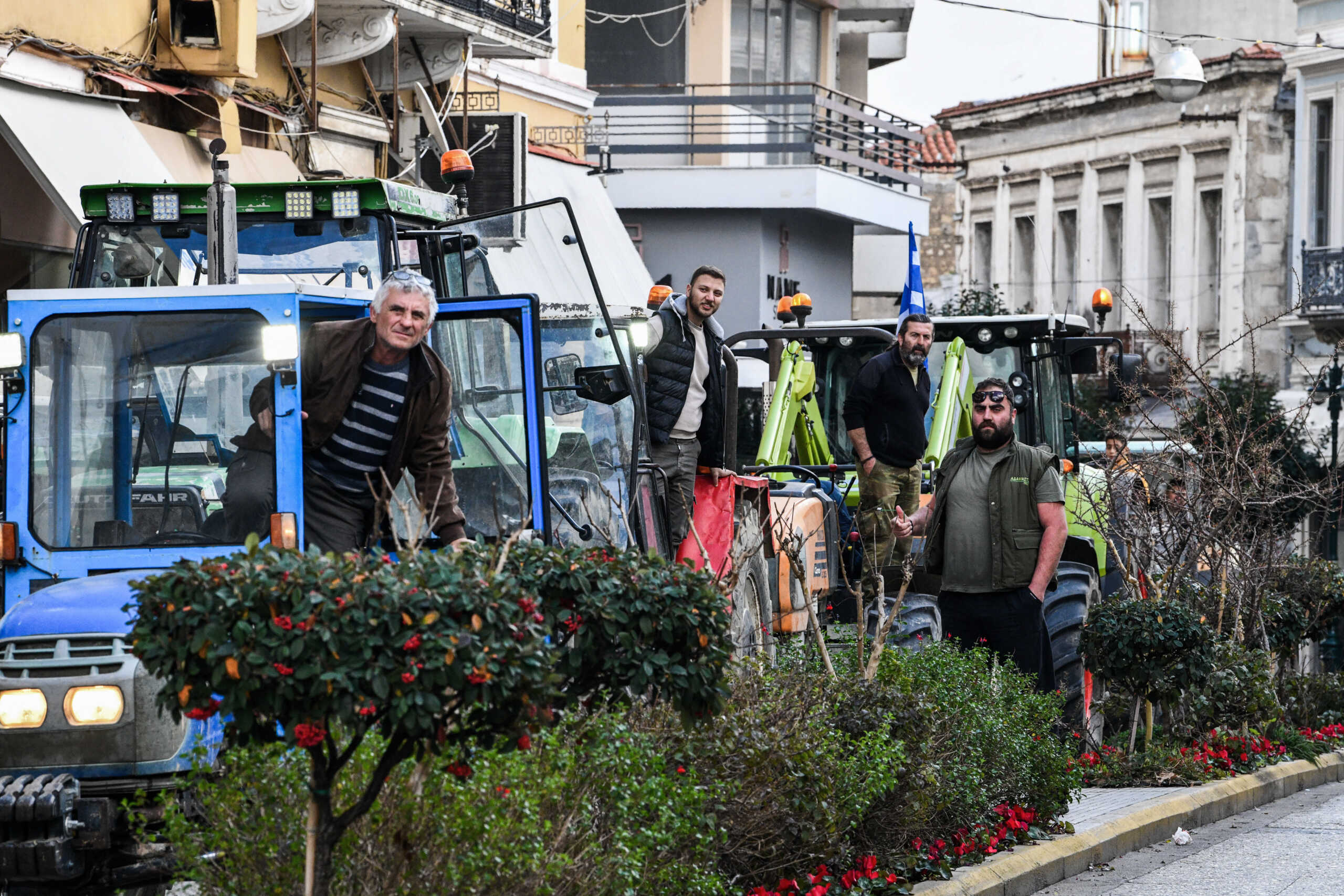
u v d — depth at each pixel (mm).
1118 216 69312
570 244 13484
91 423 11117
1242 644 21875
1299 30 60031
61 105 21828
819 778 11078
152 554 10961
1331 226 58594
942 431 20500
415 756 8109
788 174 47094
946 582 16828
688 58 50344
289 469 10812
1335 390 39781
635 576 9211
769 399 22531
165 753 9875
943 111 76500
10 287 21656
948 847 13125
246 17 25031
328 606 7418
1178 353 23328
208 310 11188
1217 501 21875
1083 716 19875
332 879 8008
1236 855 15531
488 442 12234
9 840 9516
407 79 32281
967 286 75688
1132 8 73438
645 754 9789
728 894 10617
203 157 25078
